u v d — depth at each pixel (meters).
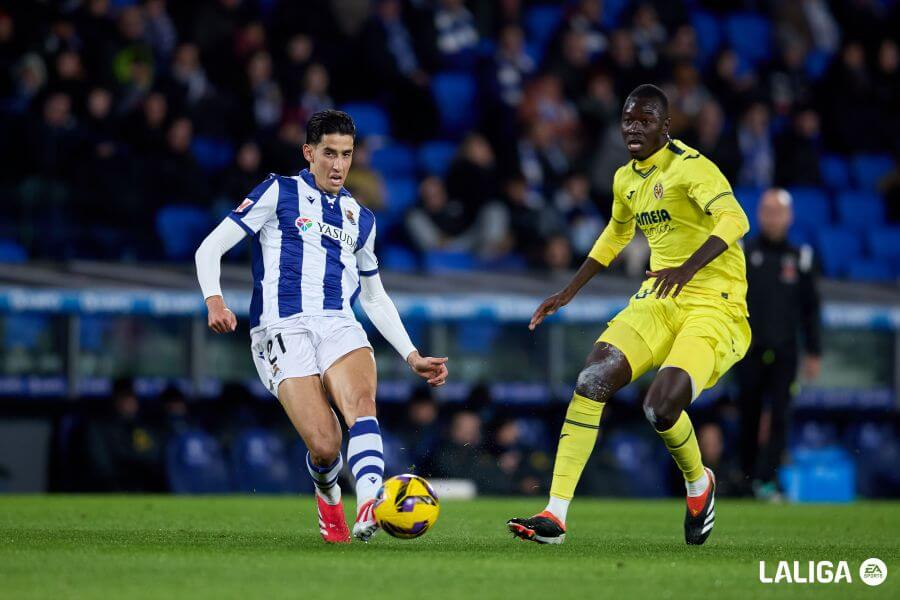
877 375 58.69
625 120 24.48
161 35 64.00
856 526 31.67
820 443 58.56
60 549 20.95
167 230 56.38
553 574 18.08
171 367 51.34
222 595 15.49
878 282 66.50
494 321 54.50
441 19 71.81
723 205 23.36
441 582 16.95
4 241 53.69
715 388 56.38
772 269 44.34
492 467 50.31
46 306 48.59
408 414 52.28
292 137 59.16
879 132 77.50
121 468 48.53
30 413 49.44
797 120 73.31
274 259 22.72
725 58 74.25
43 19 59.19
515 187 62.75
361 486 21.06
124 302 49.75
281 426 52.69
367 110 69.25
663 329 24.42
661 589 16.72
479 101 68.75
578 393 23.73
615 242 26.27
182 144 57.16
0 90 57.81
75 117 57.06
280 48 68.44
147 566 18.34
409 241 61.44
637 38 72.25
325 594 15.68
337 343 22.33
